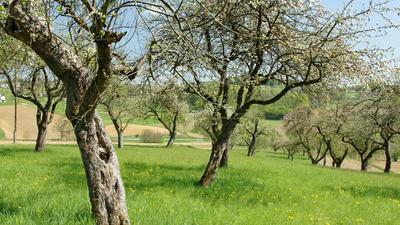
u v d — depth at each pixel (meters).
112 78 7.34
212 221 9.85
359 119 40.75
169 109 15.23
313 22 13.95
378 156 68.88
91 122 7.45
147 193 13.00
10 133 77.75
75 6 6.85
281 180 20.20
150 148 52.91
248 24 14.47
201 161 30.41
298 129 57.53
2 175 15.56
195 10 9.43
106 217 7.63
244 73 14.05
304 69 14.66
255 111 41.16
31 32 6.82
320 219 12.05
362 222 12.27
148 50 7.38
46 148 37.00
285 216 11.76
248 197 14.42
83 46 7.37
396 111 36.12
